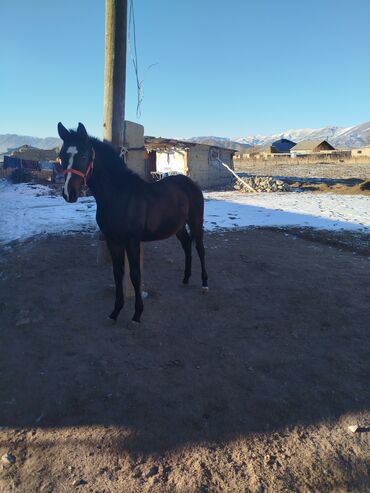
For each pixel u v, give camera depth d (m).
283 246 8.73
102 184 4.46
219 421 3.14
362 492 2.53
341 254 8.12
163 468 2.71
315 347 4.27
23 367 3.91
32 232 9.87
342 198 17.16
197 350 4.20
